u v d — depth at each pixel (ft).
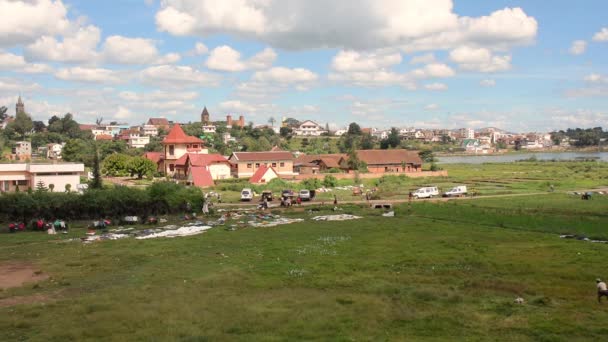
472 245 154.30
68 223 212.43
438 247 151.94
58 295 104.83
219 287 108.68
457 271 121.80
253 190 367.25
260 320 85.61
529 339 76.84
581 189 333.83
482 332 80.02
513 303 95.61
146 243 165.17
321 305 94.38
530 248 148.25
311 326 82.33
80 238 178.81
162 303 95.81
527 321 84.99
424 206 244.01
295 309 92.17
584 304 94.07
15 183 330.75
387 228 191.11
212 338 77.00
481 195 306.35
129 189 234.17
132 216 221.66
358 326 82.53
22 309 93.45
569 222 188.24
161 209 234.99
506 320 85.76
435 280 113.70
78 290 108.47
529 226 188.85
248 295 102.06
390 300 98.12
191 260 137.49
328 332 79.77
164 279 116.47
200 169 415.03
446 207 238.27
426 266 127.85
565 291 102.58
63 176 338.13
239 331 80.74
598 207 230.27
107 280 116.98
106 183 407.23
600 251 141.28
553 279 112.88
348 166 503.20
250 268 126.52
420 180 430.20
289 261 134.31
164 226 206.90
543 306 93.81
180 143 512.63
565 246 149.79
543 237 167.22
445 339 76.69
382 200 297.33
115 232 191.83
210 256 142.72
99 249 155.74
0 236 186.29
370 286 108.78
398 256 139.23
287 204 273.13
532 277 115.03
